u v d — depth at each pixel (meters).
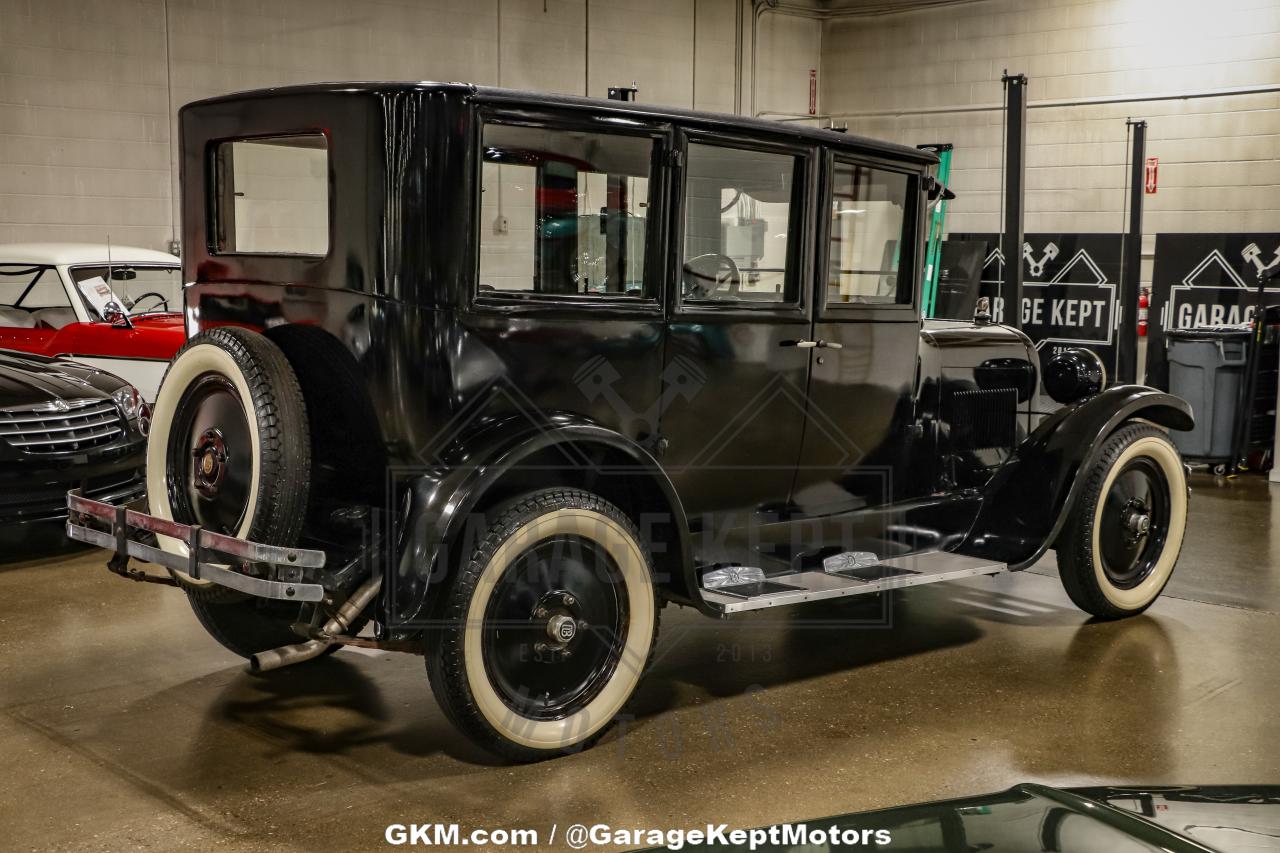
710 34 11.02
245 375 2.91
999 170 10.70
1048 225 10.32
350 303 2.96
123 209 8.11
